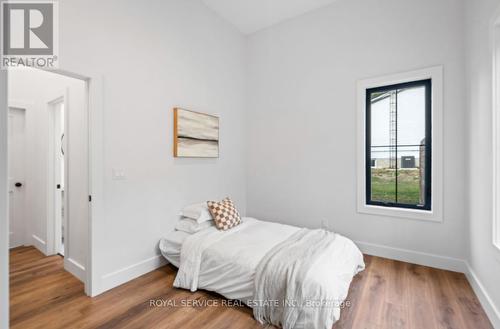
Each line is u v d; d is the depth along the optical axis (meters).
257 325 1.78
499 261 1.66
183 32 2.96
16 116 3.32
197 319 1.84
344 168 3.15
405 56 2.76
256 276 1.87
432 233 2.64
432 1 2.62
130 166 2.42
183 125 2.93
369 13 2.97
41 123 3.18
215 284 2.12
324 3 3.23
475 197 2.17
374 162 3.06
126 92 2.38
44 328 1.73
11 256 3.02
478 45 2.06
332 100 3.23
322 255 1.98
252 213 4.01
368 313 1.88
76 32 2.01
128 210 2.41
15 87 3.20
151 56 2.60
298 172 3.53
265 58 3.83
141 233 2.52
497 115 1.73
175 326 1.76
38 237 3.27
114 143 2.29
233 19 3.59
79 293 2.18
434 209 2.61
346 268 2.03
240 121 3.94
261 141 3.90
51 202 3.08
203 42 3.24
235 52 3.82
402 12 2.77
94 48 2.13
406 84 2.84
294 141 3.56
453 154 2.52
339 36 3.17
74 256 2.52
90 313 1.90
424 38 2.66
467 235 2.43
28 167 3.36
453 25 2.51
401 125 2.89
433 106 2.60
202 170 3.26
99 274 2.17
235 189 3.85
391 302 2.02
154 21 2.63
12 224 3.30
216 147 3.42
